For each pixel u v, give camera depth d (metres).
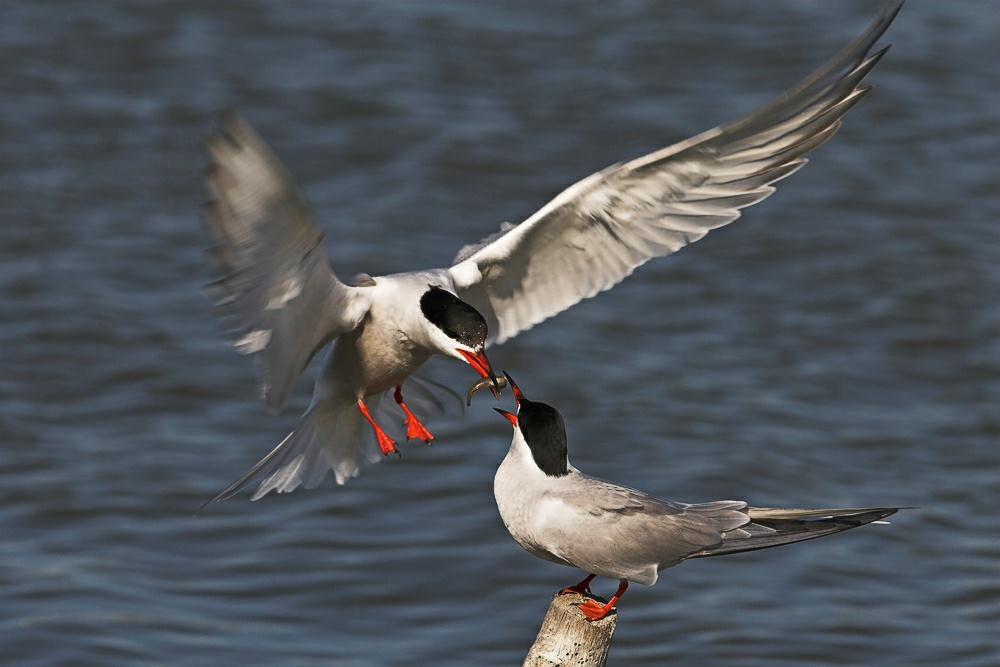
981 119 25.52
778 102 7.70
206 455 15.22
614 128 24.20
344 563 13.23
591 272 8.85
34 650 11.61
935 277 20.03
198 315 18.33
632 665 11.84
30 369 16.75
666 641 12.21
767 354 17.94
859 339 18.42
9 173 21.92
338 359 8.59
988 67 27.58
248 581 12.91
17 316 17.89
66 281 18.91
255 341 7.57
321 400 8.73
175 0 29.41
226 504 14.25
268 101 24.97
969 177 23.41
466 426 15.96
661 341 18.23
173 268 19.55
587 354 17.80
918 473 15.18
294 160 22.84
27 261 19.39
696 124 24.33
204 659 11.62
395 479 14.86
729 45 27.95
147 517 13.91
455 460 15.26
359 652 11.84
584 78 26.30
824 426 16.17
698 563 13.58
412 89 25.66
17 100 24.53
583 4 30.19
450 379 17.06
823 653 12.01
